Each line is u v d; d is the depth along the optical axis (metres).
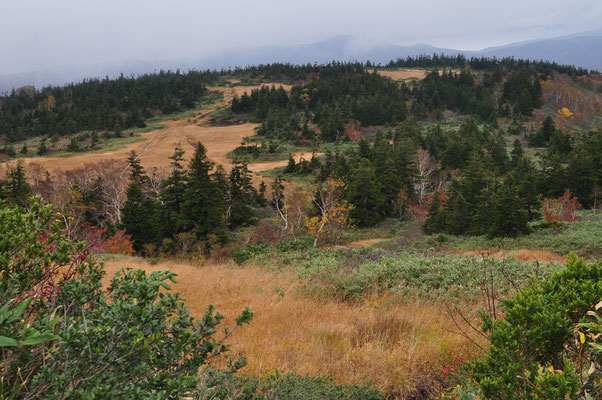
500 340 2.52
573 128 164.88
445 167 90.19
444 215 44.88
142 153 116.38
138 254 36.25
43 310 1.53
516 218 31.31
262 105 182.25
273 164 106.19
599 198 56.50
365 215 51.28
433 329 5.91
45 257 1.67
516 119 154.88
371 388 3.91
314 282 11.72
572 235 25.08
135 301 1.63
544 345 2.46
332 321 6.89
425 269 10.77
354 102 167.62
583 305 2.54
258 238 37.94
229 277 14.22
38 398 1.34
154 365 1.62
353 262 15.09
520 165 77.44
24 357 1.34
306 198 54.50
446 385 4.11
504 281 8.27
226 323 7.06
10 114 190.25
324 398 3.61
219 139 141.88
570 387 1.88
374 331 6.07
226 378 3.18
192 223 37.41
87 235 22.25
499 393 2.27
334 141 132.62
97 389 1.31
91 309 1.82
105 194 50.56
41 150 115.25
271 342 5.80
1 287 1.46
